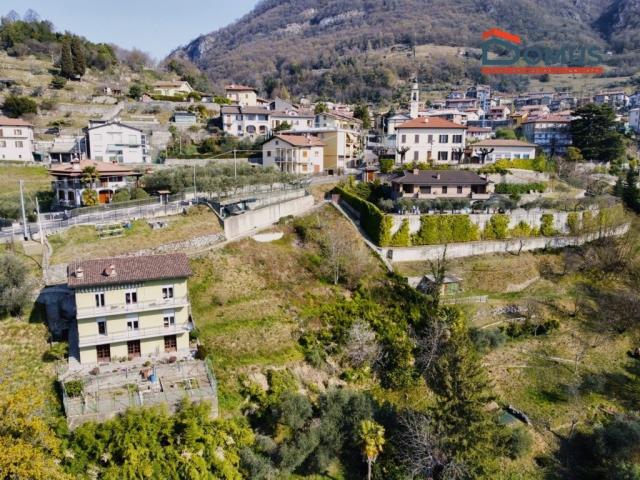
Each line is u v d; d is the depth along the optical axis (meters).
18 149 102.88
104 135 100.81
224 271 57.53
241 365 46.50
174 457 36.44
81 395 38.81
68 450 35.03
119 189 75.38
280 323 52.91
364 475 41.69
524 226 76.31
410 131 101.19
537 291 67.88
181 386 41.62
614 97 187.75
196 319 50.31
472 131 127.81
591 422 49.25
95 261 44.69
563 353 57.84
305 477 40.88
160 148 113.50
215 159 105.75
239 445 39.66
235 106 132.00
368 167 95.38
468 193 79.44
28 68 148.25
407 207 73.69
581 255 74.62
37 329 44.84
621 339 60.81
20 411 32.00
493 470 41.06
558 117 134.12
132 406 38.34
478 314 61.81
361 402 43.75
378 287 62.28
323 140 111.69
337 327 53.59
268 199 74.75
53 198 75.94
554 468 44.69
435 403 48.22
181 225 62.59
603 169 107.12
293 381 46.59
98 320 42.78
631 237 80.38
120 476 34.59
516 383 53.16
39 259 51.19
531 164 99.06
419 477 41.25
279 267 61.72
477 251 72.94
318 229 72.19
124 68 177.62
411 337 55.19
